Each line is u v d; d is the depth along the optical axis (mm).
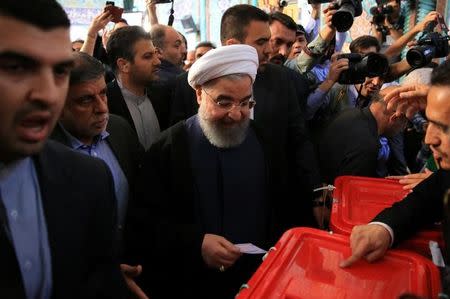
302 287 712
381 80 1872
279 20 2129
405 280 729
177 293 1280
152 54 1955
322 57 2176
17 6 451
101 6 6766
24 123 499
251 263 1269
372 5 3389
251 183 1260
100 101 1215
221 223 1239
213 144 1223
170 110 1944
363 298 682
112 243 751
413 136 2029
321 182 1538
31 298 614
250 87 1155
